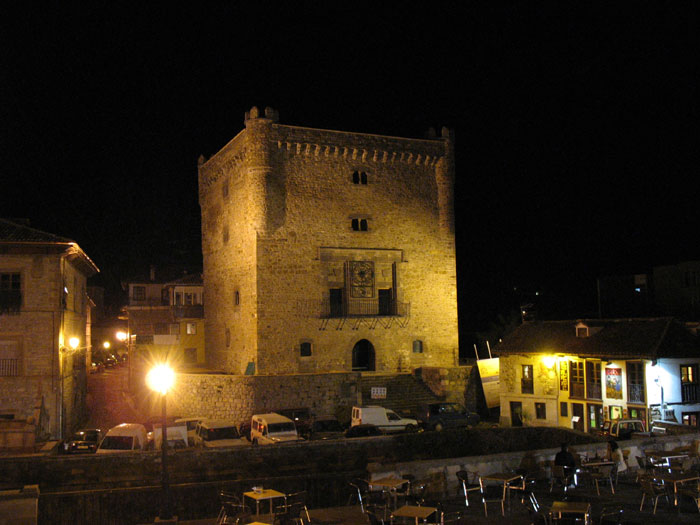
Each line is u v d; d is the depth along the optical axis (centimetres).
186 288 6325
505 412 4241
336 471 2622
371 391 4200
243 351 4541
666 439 2306
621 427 3178
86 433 3291
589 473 1978
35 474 2358
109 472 2416
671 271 5194
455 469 1994
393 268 4738
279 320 4359
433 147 4934
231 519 1841
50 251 3562
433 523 1623
